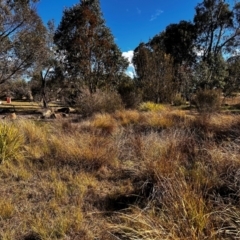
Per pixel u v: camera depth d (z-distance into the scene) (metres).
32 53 17.72
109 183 3.22
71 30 17.97
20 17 16.72
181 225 1.95
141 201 2.69
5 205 2.52
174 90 15.87
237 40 24.56
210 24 25.20
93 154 3.85
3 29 16.45
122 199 2.76
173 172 2.91
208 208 2.17
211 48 25.77
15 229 2.18
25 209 2.52
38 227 2.15
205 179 2.81
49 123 8.77
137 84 15.72
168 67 15.25
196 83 17.97
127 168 3.60
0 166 3.64
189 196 2.23
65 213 2.43
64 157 3.93
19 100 34.91
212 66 20.22
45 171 3.57
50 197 2.79
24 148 4.54
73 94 18.14
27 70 18.41
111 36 18.55
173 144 4.07
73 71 18.41
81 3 17.86
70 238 2.08
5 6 16.17
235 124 5.22
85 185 3.11
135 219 2.16
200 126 5.96
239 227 1.92
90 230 2.19
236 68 17.84
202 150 3.88
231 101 16.84
